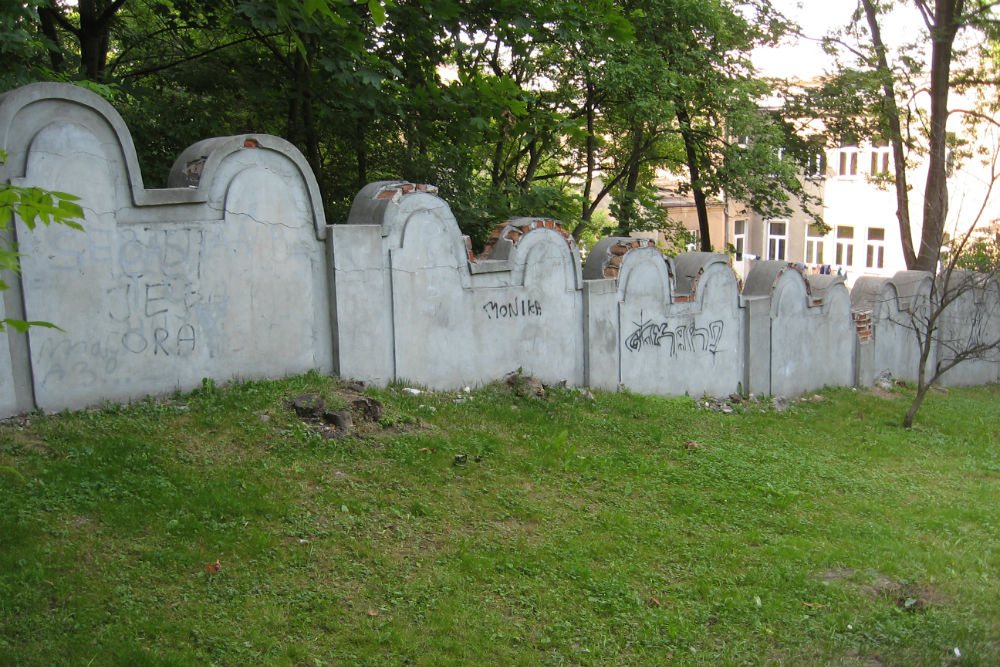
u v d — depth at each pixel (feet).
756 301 47.91
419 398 31.55
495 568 20.70
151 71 42.70
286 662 15.84
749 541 24.76
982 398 61.26
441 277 33.73
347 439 26.37
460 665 16.63
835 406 49.06
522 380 35.81
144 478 21.56
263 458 24.12
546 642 17.84
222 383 28.19
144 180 38.88
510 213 47.50
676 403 41.34
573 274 38.73
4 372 23.41
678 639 18.69
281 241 29.43
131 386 26.07
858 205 114.21
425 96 39.75
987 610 21.48
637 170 68.59
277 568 19.02
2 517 18.66
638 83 54.75
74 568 17.60
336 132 45.03
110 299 25.44
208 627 16.49
